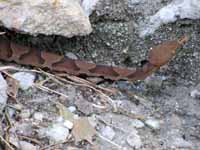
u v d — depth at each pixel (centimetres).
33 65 61
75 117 56
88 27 62
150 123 58
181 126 58
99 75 62
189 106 61
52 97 58
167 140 56
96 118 57
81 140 54
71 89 60
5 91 55
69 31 61
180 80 64
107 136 55
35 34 60
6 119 54
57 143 53
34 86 59
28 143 53
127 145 55
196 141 57
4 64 61
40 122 55
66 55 64
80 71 62
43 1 59
